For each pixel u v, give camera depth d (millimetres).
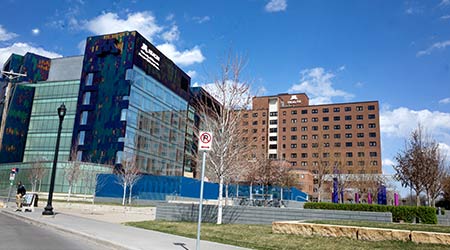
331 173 58188
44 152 64562
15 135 66688
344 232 11484
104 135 57750
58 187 48250
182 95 77625
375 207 18891
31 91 69250
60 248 10023
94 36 63531
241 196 37781
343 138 123000
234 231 13773
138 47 61625
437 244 9906
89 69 62656
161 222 17562
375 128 120125
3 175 58219
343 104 125500
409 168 26531
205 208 18328
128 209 31641
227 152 17766
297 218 16297
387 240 10656
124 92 58219
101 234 12703
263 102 134500
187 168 77188
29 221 18062
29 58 71125
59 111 20625
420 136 37906
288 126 130125
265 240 11727
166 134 69938
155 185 46406
